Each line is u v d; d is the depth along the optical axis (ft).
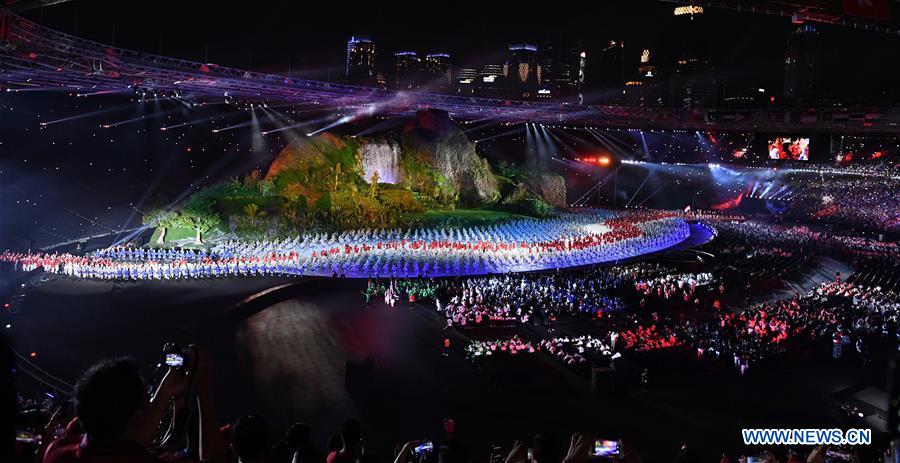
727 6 117.60
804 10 115.75
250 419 22.68
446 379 142.51
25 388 116.16
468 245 258.57
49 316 160.35
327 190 303.27
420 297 196.34
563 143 489.26
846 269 295.48
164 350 20.26
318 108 368.27
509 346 158.71
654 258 287.28
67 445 16.81
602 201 500.33
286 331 163.43
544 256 263.70
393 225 299.79
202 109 323.98
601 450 28.30
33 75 227.40
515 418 124.88
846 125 353.51
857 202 445.78
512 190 405.39
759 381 151.33
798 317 191.01
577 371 148.77
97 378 15.72
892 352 172.96
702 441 118.01
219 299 178.60
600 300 206.69
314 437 113.50
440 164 373.40
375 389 133.28
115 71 240.32
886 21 114.73
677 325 192.44
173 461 17.89
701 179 520.42
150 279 198.29
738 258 300.81
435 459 43.39
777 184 510.58
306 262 227.20
